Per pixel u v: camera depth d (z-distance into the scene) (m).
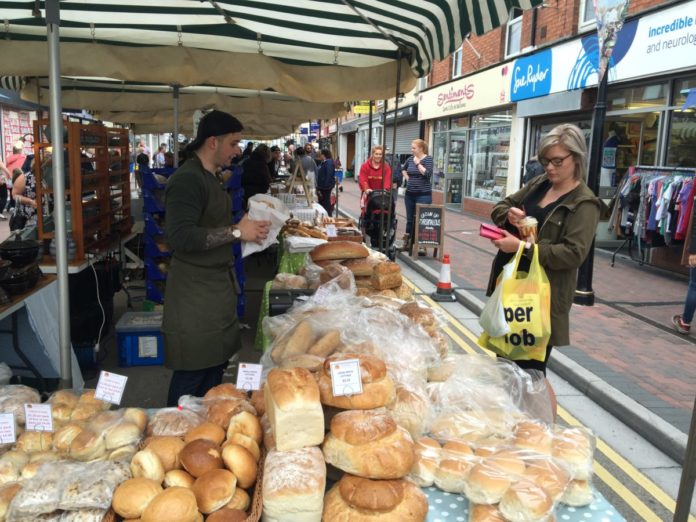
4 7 3.49
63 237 2.77
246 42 4.34
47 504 1.53
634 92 9.74
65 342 2.86
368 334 2.31
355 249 3.96
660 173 8.36
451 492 1.76
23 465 1.75
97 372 4.73
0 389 2.23
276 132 11.79
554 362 5.14
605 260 9.74
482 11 2.94
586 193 2.79
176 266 2.91
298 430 1.67
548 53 11.71
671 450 3.68
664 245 8.45
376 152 9.78
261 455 1.80
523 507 1.52
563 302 2.86
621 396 4.33
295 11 3.62
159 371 4.79
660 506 3.13
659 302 7.17
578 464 1.77
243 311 5.75
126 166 6.57
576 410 4.36
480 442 1.91
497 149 15.11
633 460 3.62
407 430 1.88
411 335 2.44
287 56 4.62
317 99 4.66
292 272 5.07
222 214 2.94
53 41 2.62
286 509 1.53
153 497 1.51
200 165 2.85
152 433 1.88
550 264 2.74
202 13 3.69
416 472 1.78
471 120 16.73
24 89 6.34
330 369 1.80
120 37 4.22
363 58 4.61
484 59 15.21
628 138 10.05
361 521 1.52
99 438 1.78
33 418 1.89
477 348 5.61
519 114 13.11
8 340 3.47
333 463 1.67
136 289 7.14
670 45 8.52
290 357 2.11
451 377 2.27
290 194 8.75
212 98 8.19
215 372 3.16
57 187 2.74
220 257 2.95
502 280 2.78
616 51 9.66
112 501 1.53
